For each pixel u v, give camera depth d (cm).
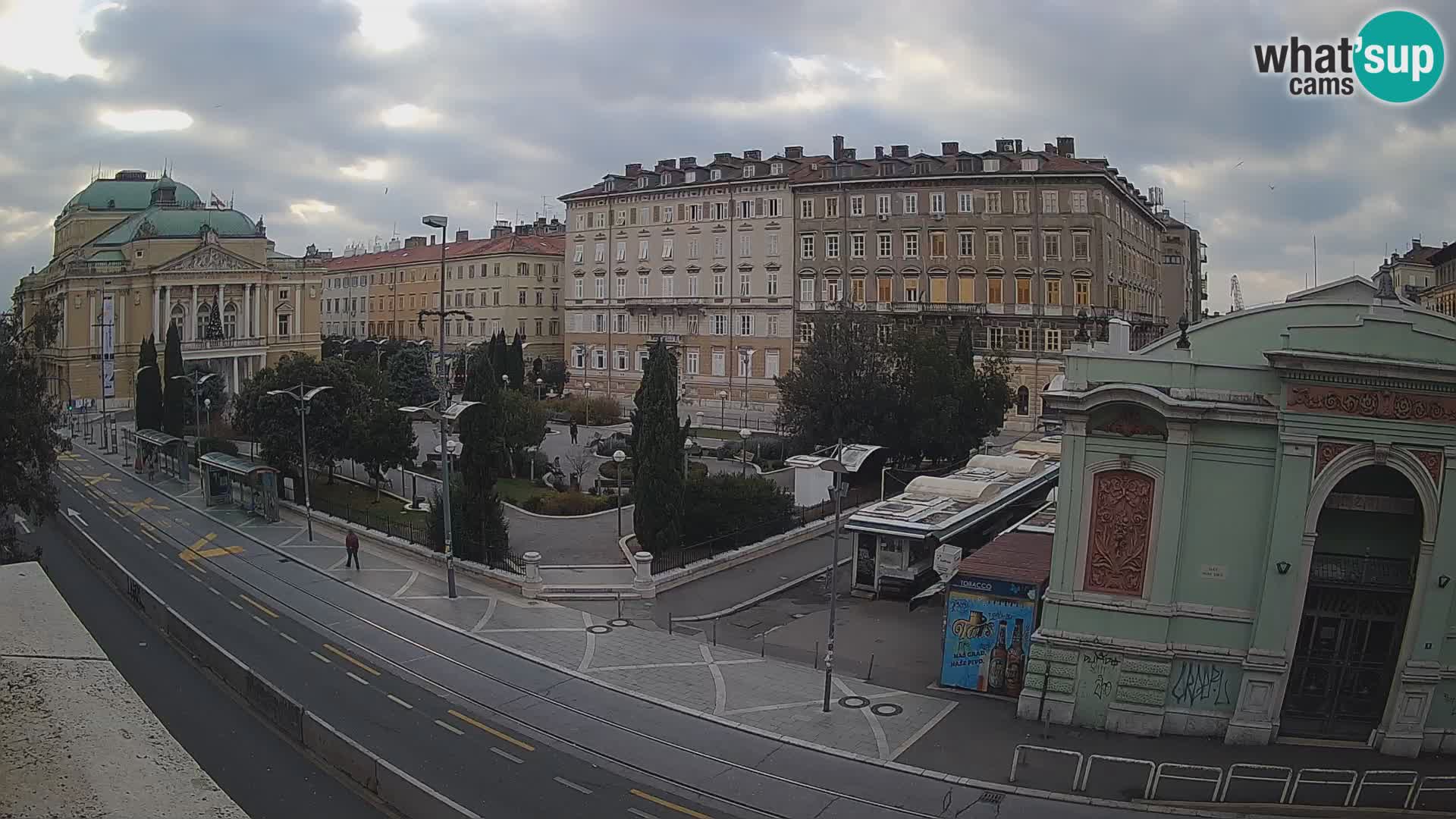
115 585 4362
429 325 14688
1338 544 2814
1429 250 9238
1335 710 2830
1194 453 2809
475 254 13762
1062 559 2925
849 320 6781
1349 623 2803
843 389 6600
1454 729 2698
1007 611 3119
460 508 4603
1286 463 2700
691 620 3938
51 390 11369
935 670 3388
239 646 3575
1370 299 2936
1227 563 2802
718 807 2408
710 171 10888
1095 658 2884
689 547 4750
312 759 2591
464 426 4588
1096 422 2875
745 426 9081
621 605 4091
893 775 2588
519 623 3859
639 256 11406
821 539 5366
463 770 2581
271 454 6141
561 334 14025
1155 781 2494
